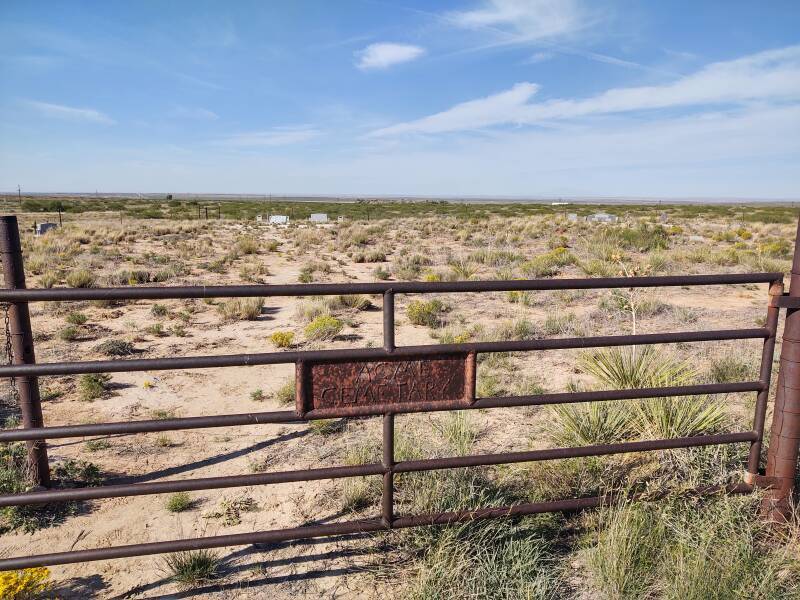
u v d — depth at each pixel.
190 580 3.81
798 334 4.06
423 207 104.06
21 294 3.12
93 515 4.75
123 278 19.14
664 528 4.01
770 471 4.30
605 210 90.19
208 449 6.12
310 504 4.82
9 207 79.56
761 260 20.97
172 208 88.81
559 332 11.28
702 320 12.46
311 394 3.61
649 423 5.74
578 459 5.08
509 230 40.12
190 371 9.12
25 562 3.36
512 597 3.50
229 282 19.31
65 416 7.10
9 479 5.01
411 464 3.84
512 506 4.05
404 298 15.73
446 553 3.79
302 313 13.47
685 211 86.12
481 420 6.64
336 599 3.63
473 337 10.89
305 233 37.88
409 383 3.75
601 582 3.65
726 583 3.51
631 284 3.90
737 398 7.19
